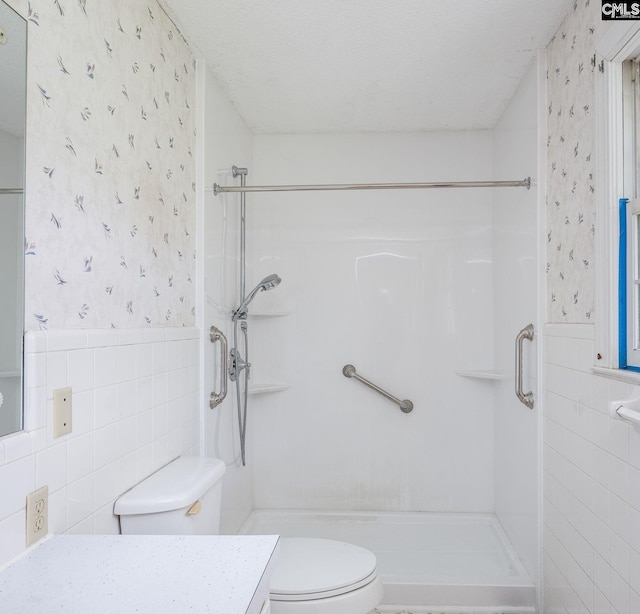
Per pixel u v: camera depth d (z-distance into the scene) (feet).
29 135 3.45
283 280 9.71
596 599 5.01
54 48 3.74
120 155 4.77
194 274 6.81
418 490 9.53
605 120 4.87
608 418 4.75
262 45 6.57
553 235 6.51
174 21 6.07
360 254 9.64
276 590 5.02
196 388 6.64
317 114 8.86
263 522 9.32
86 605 2.63
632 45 4.48
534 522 6.95
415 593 6.97
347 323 9.64
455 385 9.48
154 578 2.91
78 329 4.03
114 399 4.51
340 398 9.64
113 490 4.47
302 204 9.71
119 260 4.74
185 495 4.60
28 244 3.43
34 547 3.36
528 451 7.27
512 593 6.90
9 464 3.15
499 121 9.02
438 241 9.54
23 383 3.36
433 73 7.36
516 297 7.93
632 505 4.29
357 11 5.85
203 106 6.93
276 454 9.70
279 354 9.71
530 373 7.20
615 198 4.80
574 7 5.75
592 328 5.18
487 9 5.83
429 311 9.53
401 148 9.67
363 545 8.38
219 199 7.65
